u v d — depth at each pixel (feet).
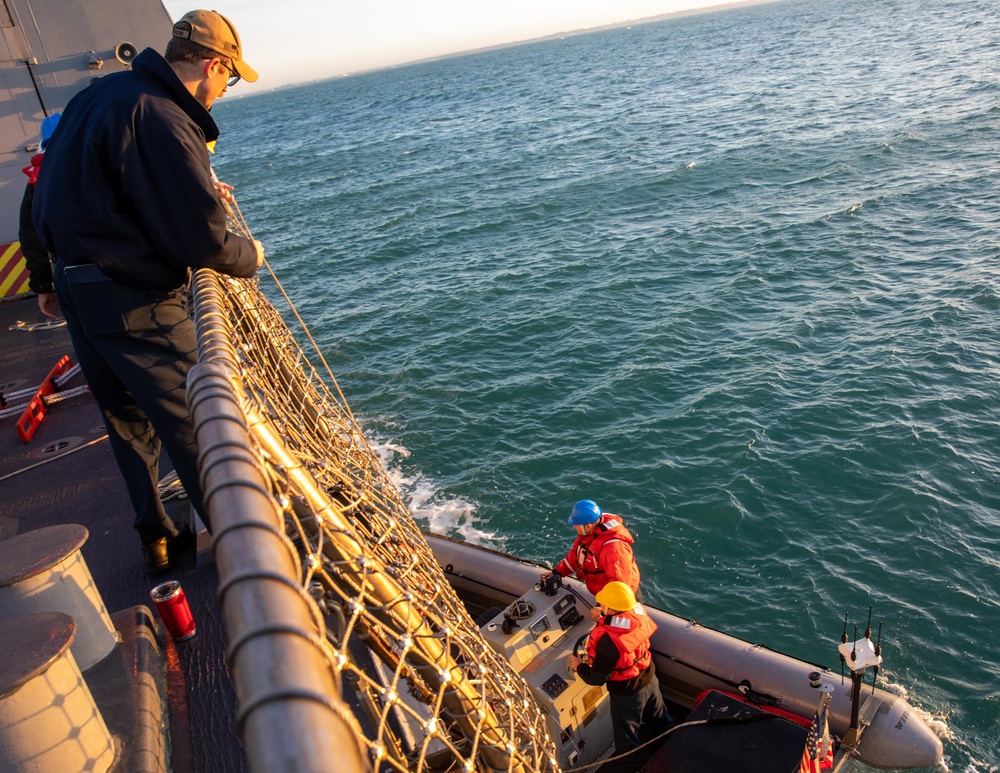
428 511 42.47
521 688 8.65
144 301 9.13
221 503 3.38
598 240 94.63
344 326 75.82
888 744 17.39
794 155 125.49
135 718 8.66
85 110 8.38
